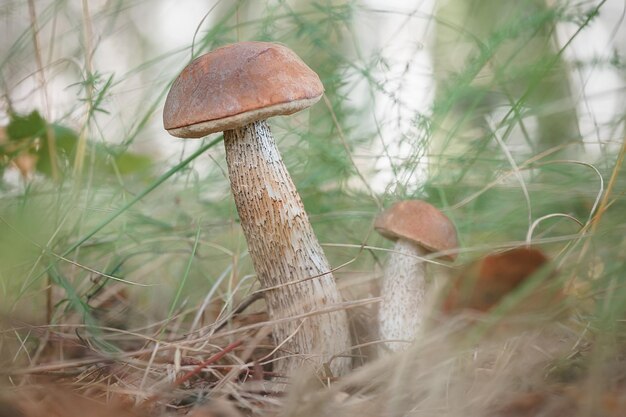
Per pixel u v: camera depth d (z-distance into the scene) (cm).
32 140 59
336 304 52
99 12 66
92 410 46
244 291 59
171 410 48
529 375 47
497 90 66
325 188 68
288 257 51
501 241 60
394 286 53
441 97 64
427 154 62
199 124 48
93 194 62
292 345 52
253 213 51
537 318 49
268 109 48
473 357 49
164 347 50
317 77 50
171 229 63
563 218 60
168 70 67
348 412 46
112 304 60
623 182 59
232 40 63
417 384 47
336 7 63
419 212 53
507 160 63
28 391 47
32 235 55
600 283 50
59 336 53
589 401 44
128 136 64
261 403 48
